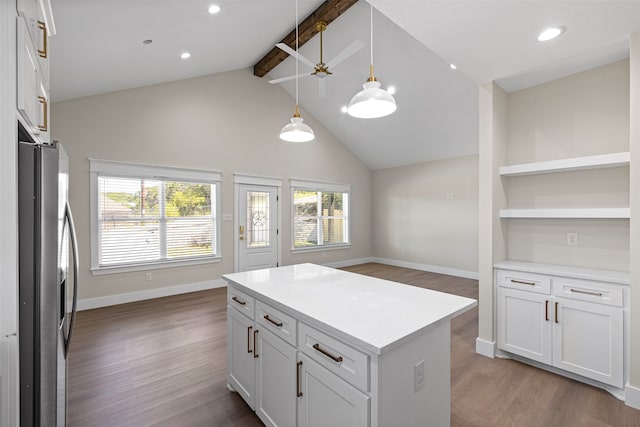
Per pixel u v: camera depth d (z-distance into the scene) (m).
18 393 1.03
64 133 3.86
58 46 2.57
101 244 4.14
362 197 7.56
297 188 6.32
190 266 4.86
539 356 2.49
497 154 2.83
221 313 3.85
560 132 2.72
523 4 1.75
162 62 3.75
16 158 1.02
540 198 2.84
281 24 3.87
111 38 2.71
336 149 7.00
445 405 1.51
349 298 1.70
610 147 2.47
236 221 5.38
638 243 2.03
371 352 1.13
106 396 2.13
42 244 1.14
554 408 2.02
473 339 3.14
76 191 3.94
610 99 2.48
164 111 4.62
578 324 2.30
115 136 4.21
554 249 2.75
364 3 3.74
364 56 4.56
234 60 4.74
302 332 1.49
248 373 1.95
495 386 2.28
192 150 4.88
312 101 6.06
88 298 4.01
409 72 4.55
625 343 2.11
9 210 0.98
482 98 2.83
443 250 6.34
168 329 3.33
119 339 3.07
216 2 2.73
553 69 2.57
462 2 1.74
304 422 1.48
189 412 1.97
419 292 1.82
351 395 1.22
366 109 2.01
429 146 6.07
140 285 4.41
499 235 2.86
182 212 4.82
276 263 5.95
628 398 2.04
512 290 2.64
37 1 1.34
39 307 1.13
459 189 6.09
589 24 1.94
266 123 5.79
